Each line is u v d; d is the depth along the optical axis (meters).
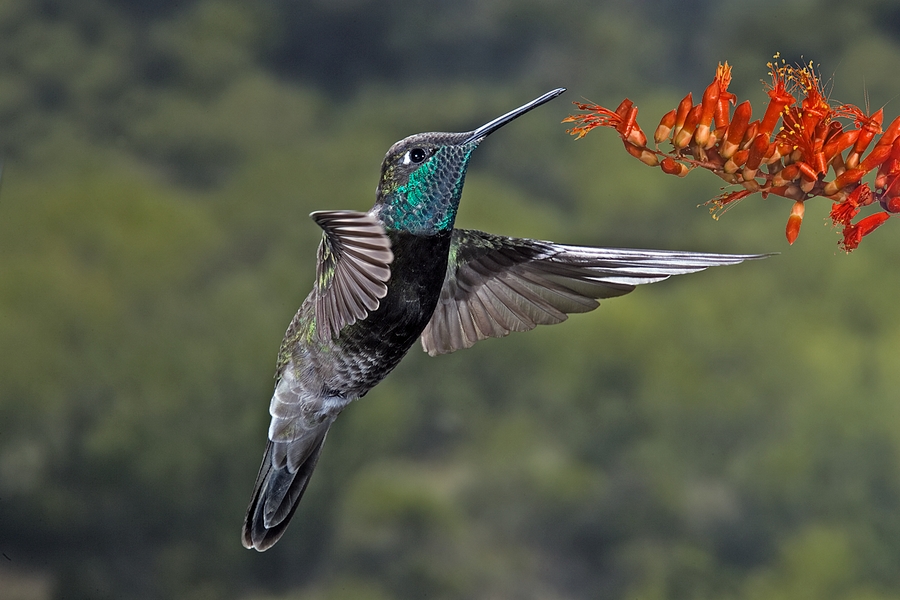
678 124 2.21
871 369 6.87
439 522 5.96
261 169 7.92
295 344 2.27
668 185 7.52
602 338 6.82
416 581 5.73
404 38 8.73
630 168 7.67
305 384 2.27
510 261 2.29
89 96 8.20
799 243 7.38
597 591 5.94
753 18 7.90
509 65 8.70
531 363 6.71
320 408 2.27
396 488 6.05
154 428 6.11
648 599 5.82
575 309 2.29
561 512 6.15
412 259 2.25
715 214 2.22
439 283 2.26
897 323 7.02
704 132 2.21
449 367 6.64
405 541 5.90
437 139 2.25
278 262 7.39
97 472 5.91
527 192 7.98
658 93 8.03
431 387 6.59
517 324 2.29
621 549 6.12
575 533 6.16
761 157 2.21
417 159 2.25
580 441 6.58
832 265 7.33
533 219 7.54
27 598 5.44
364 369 2.26
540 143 8.04
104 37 8.49
